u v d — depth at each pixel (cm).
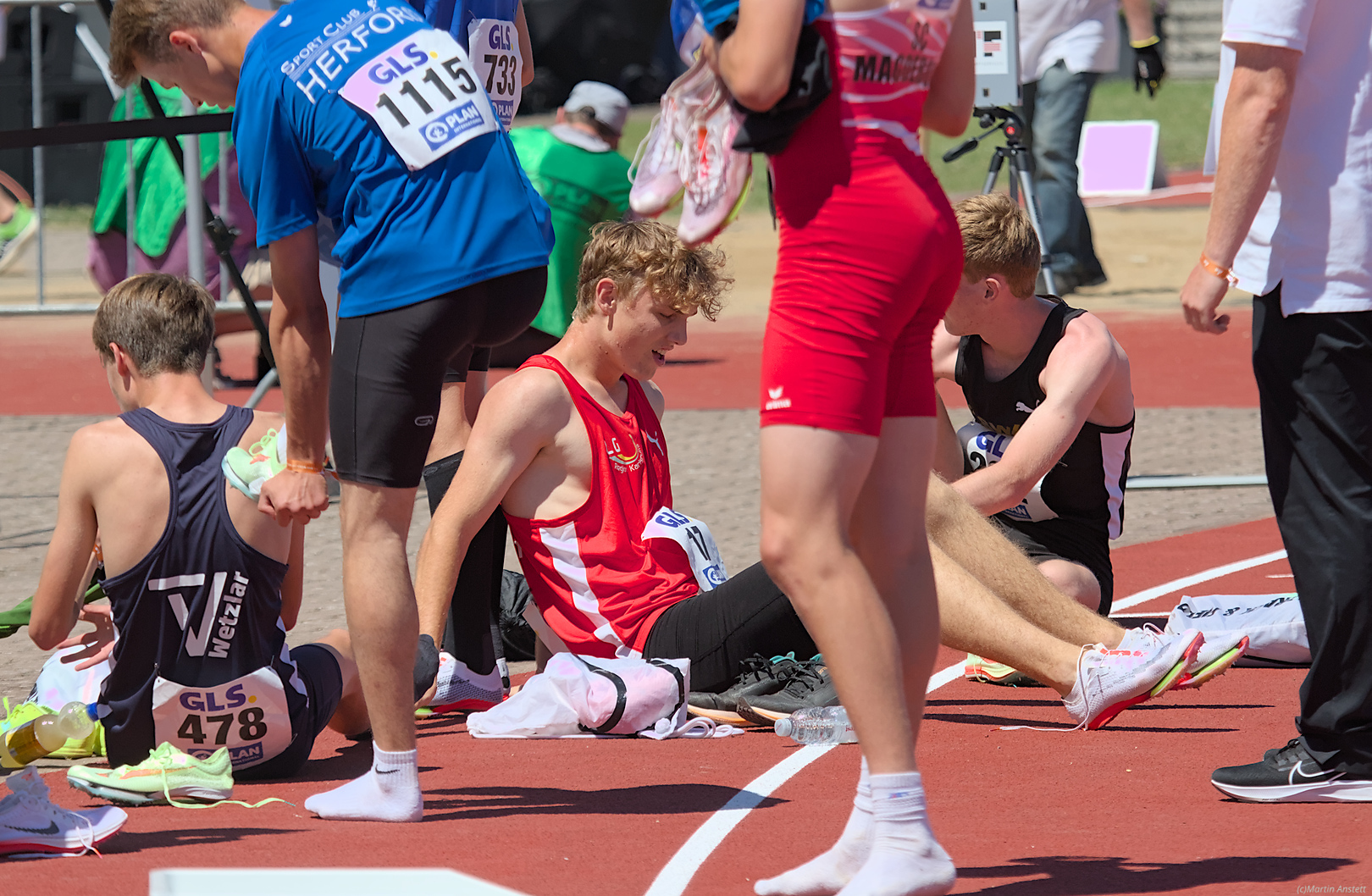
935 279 980
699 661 1532
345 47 1164
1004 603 1496
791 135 941
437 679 1578
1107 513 1722
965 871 1066
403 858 1098
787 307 960
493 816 1211
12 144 2195
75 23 3878
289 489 1191
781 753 1417
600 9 11556
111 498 1272
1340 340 1156
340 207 1174
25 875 1066
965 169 9094
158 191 3541
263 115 1162
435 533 1557
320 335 1189
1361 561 1163
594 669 1502
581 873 1066
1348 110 1155
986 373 1688
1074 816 1202
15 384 4209
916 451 1014
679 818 1205
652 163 1016
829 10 944
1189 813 1202
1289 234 1169
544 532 1566
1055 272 5031
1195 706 1554
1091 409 1648
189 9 1201
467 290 1152
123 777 1241
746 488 2800
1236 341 4506
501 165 1184
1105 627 1527
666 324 1547
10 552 2369
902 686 962
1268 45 1140
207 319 1349
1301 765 1210
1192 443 3209
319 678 1368
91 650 1466
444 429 1830
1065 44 4791
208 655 1281
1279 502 1197
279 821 1200
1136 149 8438
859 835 988
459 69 1186
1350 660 1177
